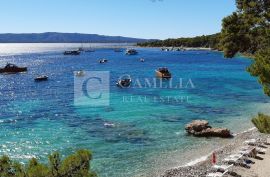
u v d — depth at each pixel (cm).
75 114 5316
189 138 3981
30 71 12762
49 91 7938
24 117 5153
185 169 2972
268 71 2091
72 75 11381
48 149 3622
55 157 1173
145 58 19688
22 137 4059
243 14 2684
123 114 5256
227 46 2784
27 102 6500
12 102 6512
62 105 6119
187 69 13300
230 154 3353
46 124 4688
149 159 3288
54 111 5581
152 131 4281
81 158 1155
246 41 2727
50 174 1110
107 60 17550
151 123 4684
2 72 12075
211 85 8712
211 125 4647
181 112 5434
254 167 2969
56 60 18550
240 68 13812
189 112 5441
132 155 3397
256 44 2658
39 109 5769
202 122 4184
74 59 19125
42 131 4316
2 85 9075
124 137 4016
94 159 3275
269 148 3478
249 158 3181
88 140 3906
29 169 1112
